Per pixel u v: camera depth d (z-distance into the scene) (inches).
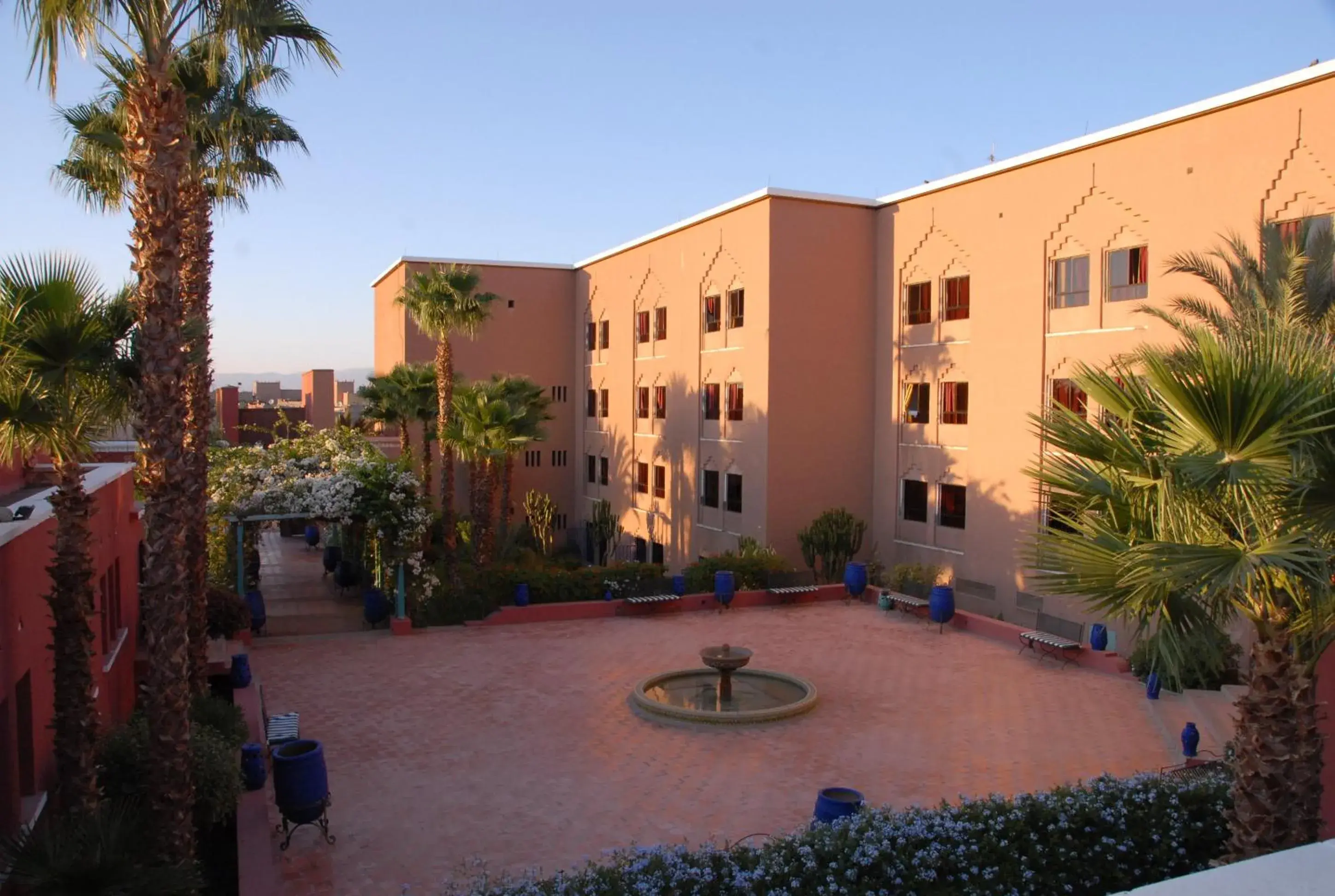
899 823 322.7
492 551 1154.0
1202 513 267.7
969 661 716.0
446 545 1015.6
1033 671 690.2
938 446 971.9
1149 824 331.0
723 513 1131.9
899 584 936.3
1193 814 340.2
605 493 1470.2
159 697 335.6
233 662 613.6
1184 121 725.3
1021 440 868.6
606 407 1469.0
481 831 422.6
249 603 800.9
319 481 799.1
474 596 860.6
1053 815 331.3
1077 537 283.3
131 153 330.0
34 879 263.0
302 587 1050.7
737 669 624.7
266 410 1939.0
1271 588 272.8
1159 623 296.7
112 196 547.2
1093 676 676.7
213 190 600.1
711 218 1135.6
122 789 379.6
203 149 538.6
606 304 1455.5
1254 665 284.0
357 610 907.4
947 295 962.7
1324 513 249.1
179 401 336.2
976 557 920.3
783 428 1027.3
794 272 1025.5
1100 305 794.2
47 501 392.2
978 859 307.6
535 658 727.1
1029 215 859.4
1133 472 289.6
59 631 329.4
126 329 344.8
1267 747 279.3
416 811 444.5
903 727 565.3
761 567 948.0
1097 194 795.4
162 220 327.3
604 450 1471.5
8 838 276.1
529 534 1437.0
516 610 845.2
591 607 868.6
